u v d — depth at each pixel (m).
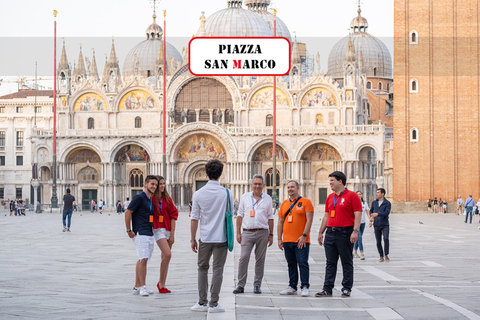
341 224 23.14
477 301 21.20
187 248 43.31
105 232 60.53
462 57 109.94
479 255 38.09
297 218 24.16
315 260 36.06
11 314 18.83
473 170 109.50
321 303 21.31
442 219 86.38
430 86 110.06
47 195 137.38
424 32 110.19
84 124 136.62
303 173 130.62
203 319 18.55
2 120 164.38
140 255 23.20
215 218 20.86
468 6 109.75
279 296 23.16
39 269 30.48
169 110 135.25
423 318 18.41
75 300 21.41
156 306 20.53
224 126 135.62
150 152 133.12
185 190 135.00
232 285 25.88
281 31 170.75
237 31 150.38
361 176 129.25
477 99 109.50
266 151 132.88
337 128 127.31
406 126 110.44
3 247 43.47
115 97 135.75
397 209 110.06
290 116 131.25
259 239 24.22
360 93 138.88
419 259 36.25
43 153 136.12
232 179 130.38
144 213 23.47
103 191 134.25
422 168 110.19
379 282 27.05
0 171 163.38
